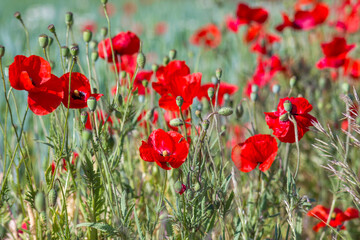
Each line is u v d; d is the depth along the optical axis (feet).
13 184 10.10
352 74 11.28
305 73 11.63
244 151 9.73
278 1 18.54
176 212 9.78
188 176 9.67
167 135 9.66
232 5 21.56
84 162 9.77
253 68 13.76
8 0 39.45
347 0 13.42
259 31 13.05
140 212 10.19
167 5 35.29
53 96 9.66
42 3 36.78
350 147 10.66
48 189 9.70
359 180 9.82
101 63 12.30
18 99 11.72
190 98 9.84
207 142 9.73
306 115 9.80
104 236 9.82
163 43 18.74
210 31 14.67
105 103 10.05
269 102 11.49
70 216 10.00
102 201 9.80
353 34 13.34
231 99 10.43
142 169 10.36
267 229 10.16
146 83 10.32
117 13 32.22
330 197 10.90
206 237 9.76
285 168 10.03
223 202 9.76
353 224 10.67
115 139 10.37
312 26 11.72
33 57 9.64
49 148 9.93
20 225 10.10
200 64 15.92
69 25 10.15
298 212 9.99
